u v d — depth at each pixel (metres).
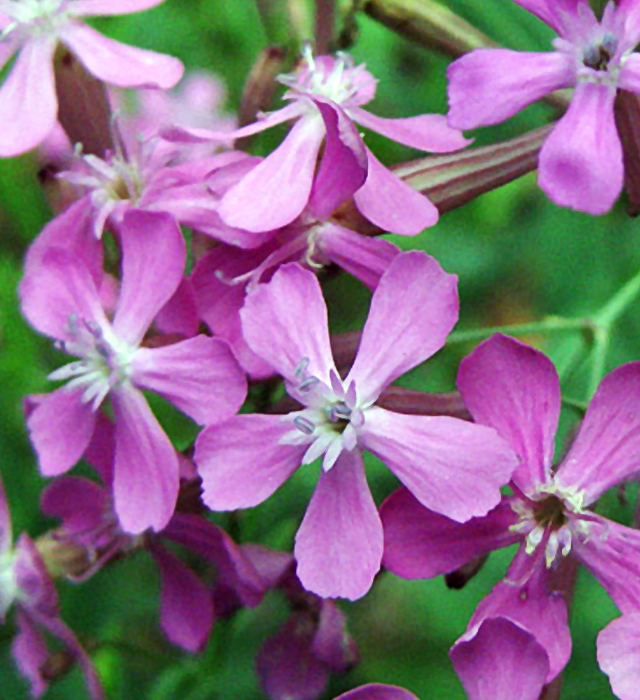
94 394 0.11
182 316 0.11
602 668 0.11
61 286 0.12
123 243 0.11
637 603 0.11
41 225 0.13
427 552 0.11
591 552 0.11
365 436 0.11
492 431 0.11
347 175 0.11
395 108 0.15
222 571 0.12
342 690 0.14
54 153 0.12
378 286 0.11
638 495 0.11
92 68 0.12
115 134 0.12
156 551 0.12
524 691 0.11
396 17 0.13
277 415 0.11
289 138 0.11
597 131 0.11
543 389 0.11
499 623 0.11
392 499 0.11
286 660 0.12
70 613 0.13
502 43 0.13
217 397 0.11
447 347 0.14
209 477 0.11
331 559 0.11
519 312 0.15
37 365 0.14
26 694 0.14
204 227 0.11
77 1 0.12
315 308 0.11
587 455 0.11
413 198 0.11
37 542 0.12
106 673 0.13
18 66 0.12
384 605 0.14
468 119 0.11
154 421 0.11
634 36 0.11
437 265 0.11
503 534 0.11
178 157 0.12
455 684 0.14
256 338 0.11
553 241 0.15
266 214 0.11
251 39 0.15
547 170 0.11
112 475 0.12
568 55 0.11
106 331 0.11
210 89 0.14
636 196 0.12
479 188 0.12
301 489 0.13
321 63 0.12
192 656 0.13
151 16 0.15
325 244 0.11
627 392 0.11
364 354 0.11
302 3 0.13
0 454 0.13
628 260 0.15
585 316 0.14
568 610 0.11
